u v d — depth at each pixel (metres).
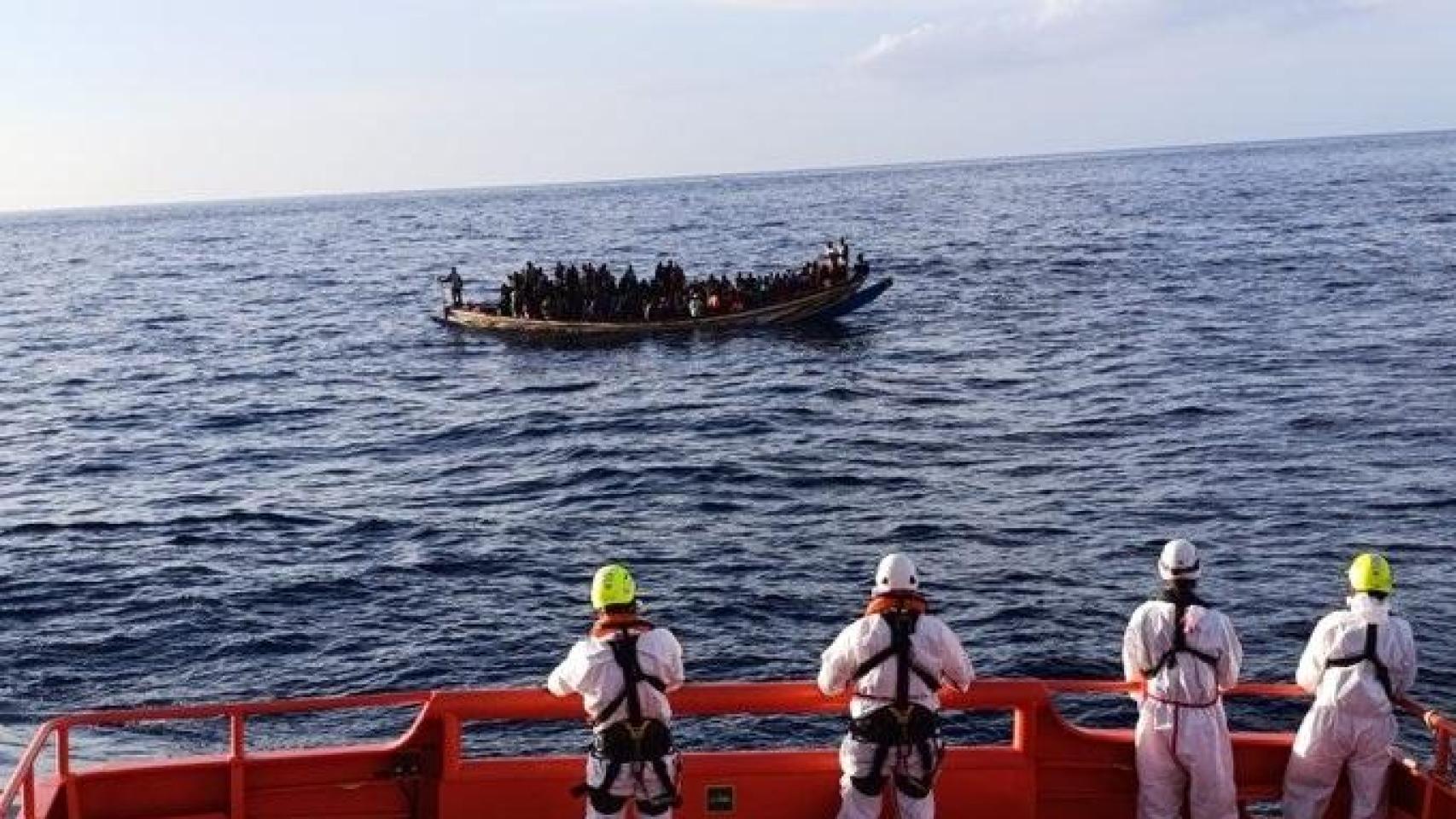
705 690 6.48
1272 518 26.27
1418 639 19.33
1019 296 69.62
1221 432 34.94
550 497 30.86
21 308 89.25
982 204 179.50
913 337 56.12
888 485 30.67
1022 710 6.84
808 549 25.31
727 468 32.97
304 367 55.34
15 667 19.81
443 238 163.25
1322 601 21.12
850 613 21.38
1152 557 23.91
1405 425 34.47
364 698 6.71
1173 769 6.69
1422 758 15.62
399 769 6.73
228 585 23.95
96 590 23.84
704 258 102.06
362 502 30.78
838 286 54.75
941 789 6.82
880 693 6.25
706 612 21.59
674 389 46.06
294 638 20.97
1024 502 28.50
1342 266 76.81
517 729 16.88
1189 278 74.69
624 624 6.13
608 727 6.05
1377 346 48.12
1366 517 26.02
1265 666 18.52
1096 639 19.83
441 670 19.42
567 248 124.88
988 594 22.11
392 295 87.00
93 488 33.22
